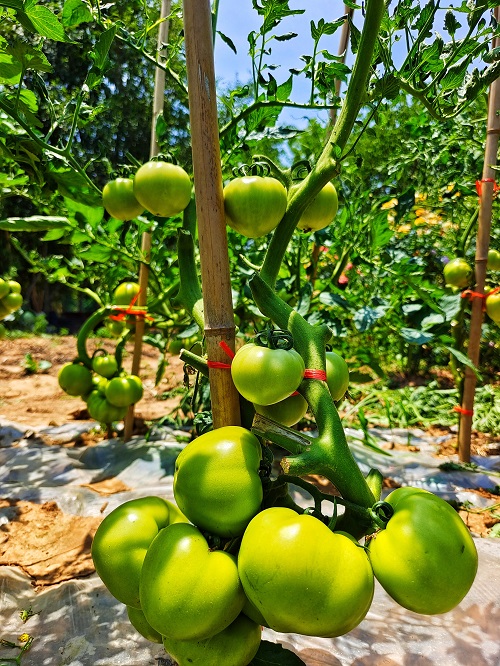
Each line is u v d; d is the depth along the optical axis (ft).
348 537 2.55
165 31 7.41
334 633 2.37
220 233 2.97
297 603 2.23
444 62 3.27
